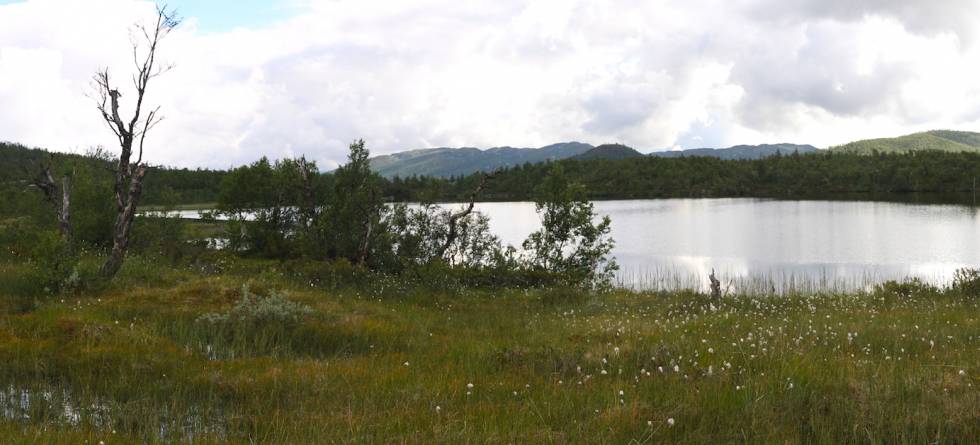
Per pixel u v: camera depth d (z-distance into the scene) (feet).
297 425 23.95
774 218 289.33
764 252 164.66
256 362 35.14
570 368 33.06
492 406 25.66
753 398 24.38
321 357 38.70
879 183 569.23
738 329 43.98
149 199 117.60
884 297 67.97
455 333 49.29
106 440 21.91
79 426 23.90
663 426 21.90
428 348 41.75
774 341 36.37
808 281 94.48
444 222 96.89
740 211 352.28
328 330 44.34
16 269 62.54
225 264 79.92
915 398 23.79
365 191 90.17
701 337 40.11
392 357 37.88
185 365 33.35
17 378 30.35
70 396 28.27
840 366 29.32
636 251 172.76
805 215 303.48
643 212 360.07
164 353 35.37
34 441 21.11
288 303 47.62
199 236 116.57
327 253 88.48
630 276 120.47
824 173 618.44
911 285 73.51
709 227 250.37
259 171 98.27
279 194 98.68
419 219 94.58
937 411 21.72
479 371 33.06
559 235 98.07
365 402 27.12
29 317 42.04
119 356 33.96
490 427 22.65
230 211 100.22
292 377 31.45
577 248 99.81
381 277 80.18
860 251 160.15
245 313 45.42
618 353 34.83
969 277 71.46
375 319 50.57
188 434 23.54
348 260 81.76
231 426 24.22
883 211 313.12
